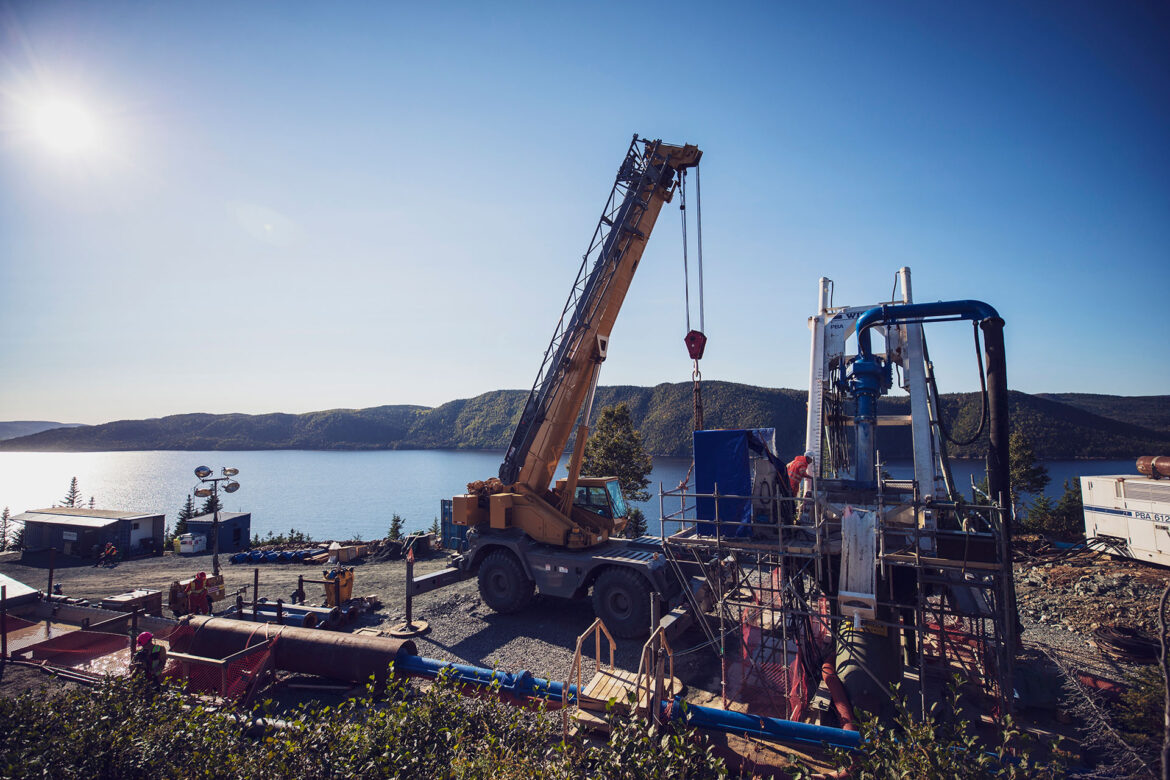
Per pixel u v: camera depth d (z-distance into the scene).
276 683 9.95
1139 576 14.72
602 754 5.49
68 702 6.57
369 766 5.22
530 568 13.68
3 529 37.94
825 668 8.34
